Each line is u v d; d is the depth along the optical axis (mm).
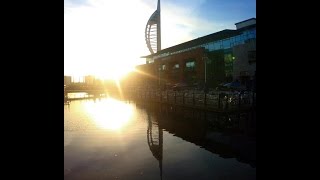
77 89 63281
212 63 43062
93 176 6945
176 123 16312
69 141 11273
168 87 43156
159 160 8422
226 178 6711
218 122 15820
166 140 11539
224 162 8133
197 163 8094
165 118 18688
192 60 45438
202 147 10180
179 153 9273
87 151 9555
